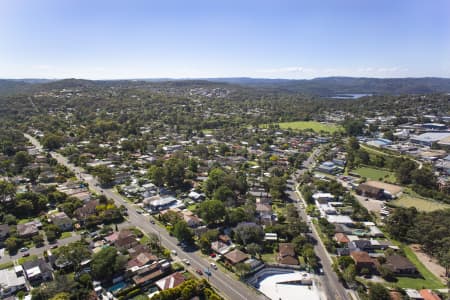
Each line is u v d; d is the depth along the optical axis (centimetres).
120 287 7694
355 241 9944
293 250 9481
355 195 14938
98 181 16000
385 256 9375
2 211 11894
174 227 10256
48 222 11281
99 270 7838
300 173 18488
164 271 8312
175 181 15788
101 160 19500
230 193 13275
